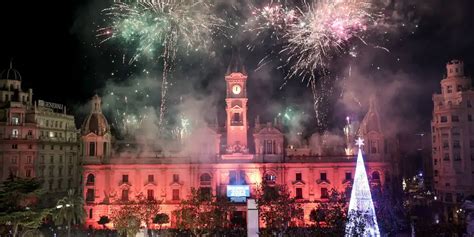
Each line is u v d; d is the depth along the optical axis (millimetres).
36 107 143250
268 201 91938
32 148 135750
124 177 120562
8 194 82500
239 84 124500
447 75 129750
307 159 122125
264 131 122500
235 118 123812
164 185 120125
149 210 102625
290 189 119625
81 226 113125
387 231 89188
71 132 157375
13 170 132000
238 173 120062
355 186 67312
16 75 144375
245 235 91312
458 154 122312
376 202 97812
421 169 160125
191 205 100688
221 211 97750
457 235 87062
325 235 57062
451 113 123812
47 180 140750
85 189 119562
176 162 120938
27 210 80750
